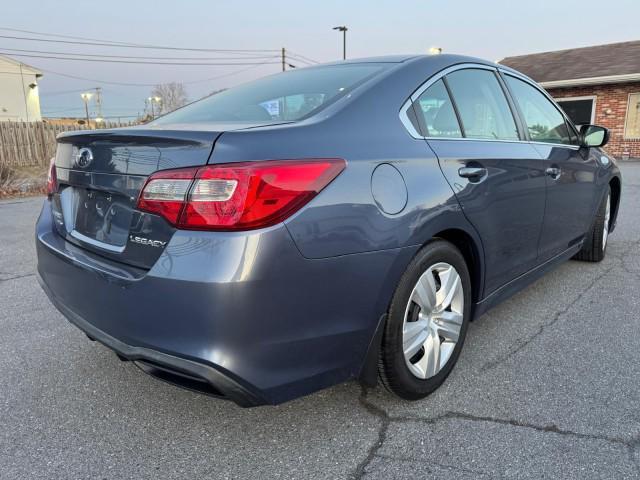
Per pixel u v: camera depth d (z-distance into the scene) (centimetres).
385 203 208
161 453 214
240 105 266
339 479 198
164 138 188
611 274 444
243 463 208
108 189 211
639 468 199
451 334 256
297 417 238
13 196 1080
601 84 1773
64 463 208
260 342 181
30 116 4156
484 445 215
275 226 178
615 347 304
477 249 265
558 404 244
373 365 219
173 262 180
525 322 343
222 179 175
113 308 200
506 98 324
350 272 197
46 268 255
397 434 224
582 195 395
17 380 274
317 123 208
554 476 196
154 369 202
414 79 257
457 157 251
